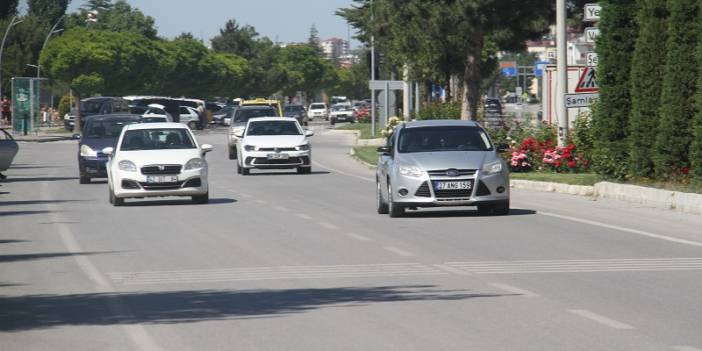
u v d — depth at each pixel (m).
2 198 62.72
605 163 58.84
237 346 20.33
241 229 43.09
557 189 60.84
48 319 23.67
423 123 50.06
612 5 57.88
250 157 82.12
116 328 22.44
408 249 35.59
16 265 33.22
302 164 82.75
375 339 20.77
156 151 57.31
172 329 22.17
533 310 23.75
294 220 46.72
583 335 20.83
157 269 31.75
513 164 70.44
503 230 41.28
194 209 53.31
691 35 52.22
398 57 118.94
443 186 46.28
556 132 72.38
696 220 44.75
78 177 82.81
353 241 38.16
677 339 20.36
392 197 47.06
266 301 25.56
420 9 96.25
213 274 30.45
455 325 22.09
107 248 37.38
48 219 49.12
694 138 52.44
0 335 21.86
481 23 92.75
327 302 25.25
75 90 191.50
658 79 54.88
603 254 33.81
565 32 67.62
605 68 58.16
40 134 167.88
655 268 30.58
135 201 59.94
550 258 32.94
